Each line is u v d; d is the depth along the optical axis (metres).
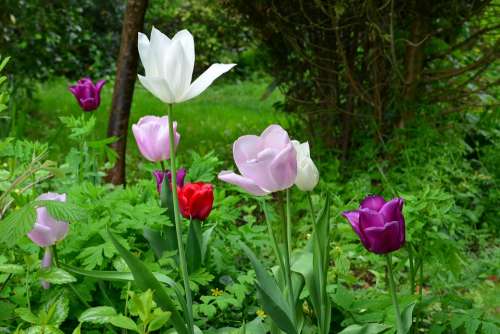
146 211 2.65
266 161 1.83
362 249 2.93
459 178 5.36
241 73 14.91
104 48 15.76
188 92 1.91
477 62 5.74
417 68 5.78
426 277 3.49
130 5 5.46
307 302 2.71
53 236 2.07
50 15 9.46
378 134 5.91
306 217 4.29
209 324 2.78
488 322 2.55
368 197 2.08
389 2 5.58
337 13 5.27
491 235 4.66
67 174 3.78
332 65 6.19
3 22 8.59
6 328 2.20
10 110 5.92
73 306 2.43
